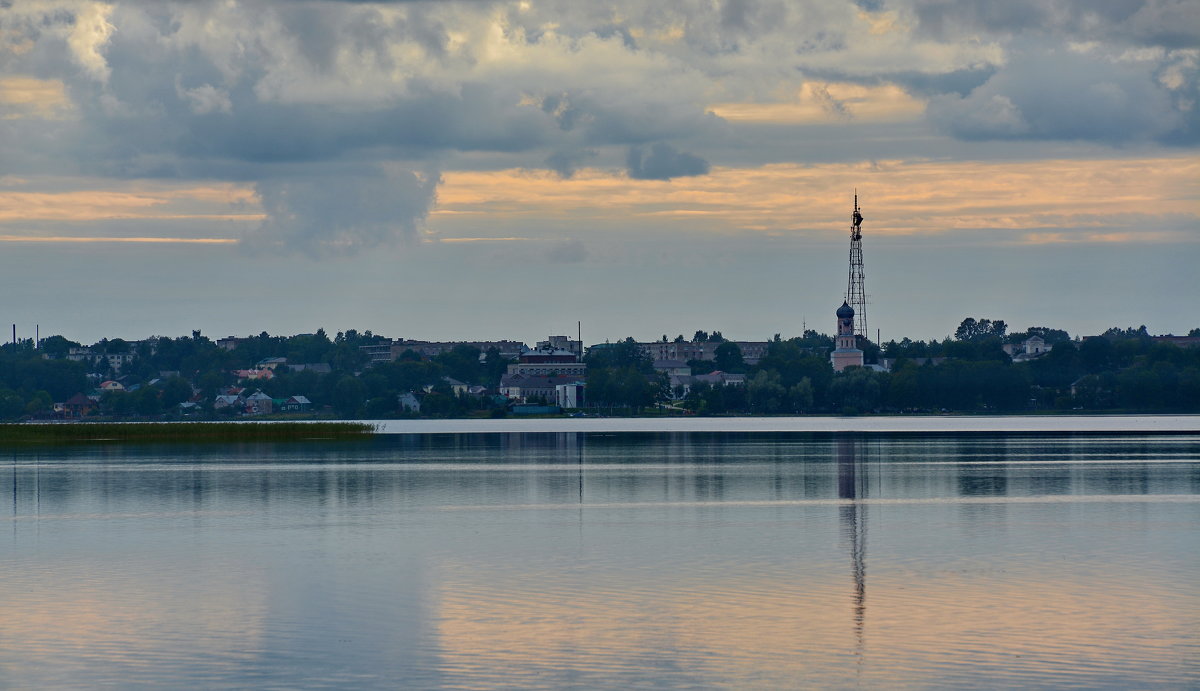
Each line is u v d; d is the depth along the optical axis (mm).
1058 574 63344
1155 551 71250
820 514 91125
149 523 86938
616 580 62000
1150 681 43531
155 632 50906
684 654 47125
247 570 65625
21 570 66188
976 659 46375
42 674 44906
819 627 51312
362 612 54531
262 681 43906
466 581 61844
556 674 44688
